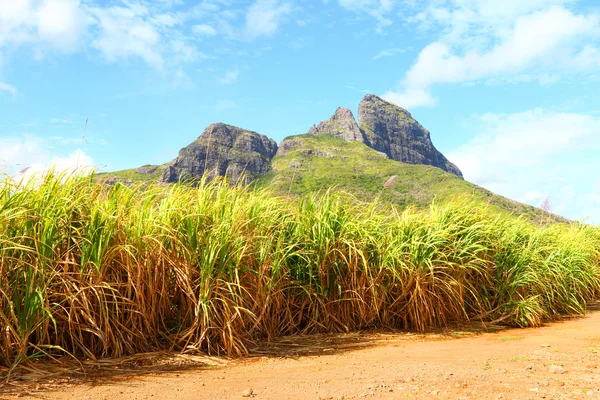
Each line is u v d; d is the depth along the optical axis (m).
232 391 3.24
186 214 5.04
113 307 4.41
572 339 5.44
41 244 4.00
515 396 2.97
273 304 5.61
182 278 4.74
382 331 6.04
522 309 6.79
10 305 3.69
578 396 2.94
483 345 5.17
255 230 5.38
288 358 4.51
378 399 2.98
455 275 6.78
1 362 3.72
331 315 5.98
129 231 4.64
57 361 3.88
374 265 6.40
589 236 11.92
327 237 6.13
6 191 4.07
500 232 7.87
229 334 4.54
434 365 4.03
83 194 4.54
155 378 3.63
